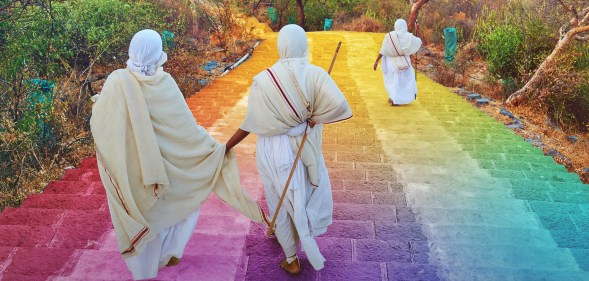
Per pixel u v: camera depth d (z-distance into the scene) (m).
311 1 22.62
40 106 7.43
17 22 8.28
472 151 6.58
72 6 11.17
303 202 3.25
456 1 18.91
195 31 14.96
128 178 2.98
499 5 17.72
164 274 3.41
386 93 9.85
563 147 8.75
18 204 6.34
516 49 12.66
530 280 3.37
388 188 5.11
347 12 22.17
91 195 4.74
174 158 3.12
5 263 3.50
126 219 2.98
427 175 5.59
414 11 16.30
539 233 4.10
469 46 14.54
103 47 10.45
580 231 4.21
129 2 12.40
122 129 2.91
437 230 4.10
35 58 8.98
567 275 3.40
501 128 7.89
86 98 8.99
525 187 5.26
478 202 4.80
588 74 11.08
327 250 3.74
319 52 14.38
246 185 4.98
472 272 3.48
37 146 7.21
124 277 3.40
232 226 4.02
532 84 10.94
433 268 3.52
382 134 7.20
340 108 3.13
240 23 16.55
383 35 17.56
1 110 7.45
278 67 3.13
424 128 7.57
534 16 13.09
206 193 3.34
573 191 5.21
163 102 3.01
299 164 3.26
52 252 3.62
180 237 3.32
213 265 3.52
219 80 11.17
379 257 3.68
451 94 10.14
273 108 3.12
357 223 4.15
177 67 11.41
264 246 3.77
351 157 6.11
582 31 10.23
